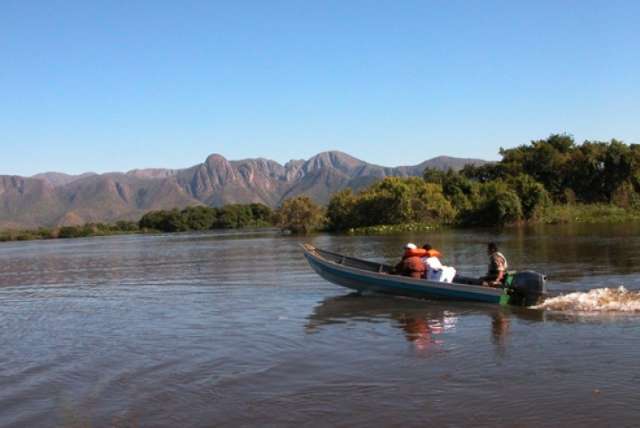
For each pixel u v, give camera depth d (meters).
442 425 8.38
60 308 20.27
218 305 19.05
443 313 15.95
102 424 9.03
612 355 11.12
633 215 73.06
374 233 70.25
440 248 38.38
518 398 9.22
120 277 30.11
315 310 17.34
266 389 10.18
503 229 63.91
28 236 137.00
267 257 38.50
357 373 10.85
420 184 84.94
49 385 11.02
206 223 153.25
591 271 22.50
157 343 13.91
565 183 92.56
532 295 16.05
